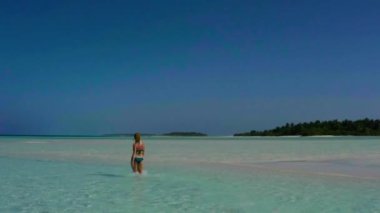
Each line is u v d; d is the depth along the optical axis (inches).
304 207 371.2
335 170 668.1
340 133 5492.1
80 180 554.6
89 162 832.3
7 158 944.3
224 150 1317.7
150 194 440.5
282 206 375.2
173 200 405.4
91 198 417.4
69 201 402.0
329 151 1230.9
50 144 1957.4
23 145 1801.2
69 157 975.0
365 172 641.6
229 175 605.3
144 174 622.8
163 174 615.8
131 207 373.4
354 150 1286.9
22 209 365.7
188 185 501.4
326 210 359.3
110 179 561.6
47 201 402.3
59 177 588.1
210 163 797.2
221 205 380.8
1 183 527.8
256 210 359.6
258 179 555.8
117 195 433.7
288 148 1455.5
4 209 365.4
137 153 604.1
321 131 5575.8
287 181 538.3
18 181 546.9
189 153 1139.9
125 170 677.3
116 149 1386.6
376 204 384.5
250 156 1006.4
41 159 912.9
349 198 413.7
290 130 5984.3
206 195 433.1
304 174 617.9
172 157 969.5
